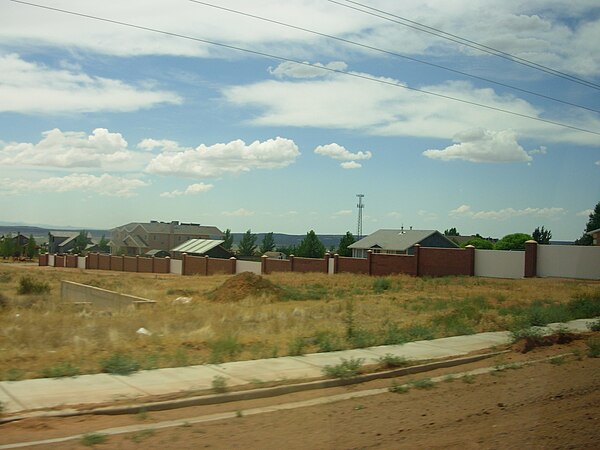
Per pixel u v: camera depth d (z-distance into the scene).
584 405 10.35
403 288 38.31
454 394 11.23
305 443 8.09
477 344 16.72
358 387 11.84
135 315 21.56
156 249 136.25
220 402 10.38
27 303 28.11
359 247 84.44
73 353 13.58
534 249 44.53
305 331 18.31
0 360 12.64
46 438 8.09
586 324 20.78
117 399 9.99
